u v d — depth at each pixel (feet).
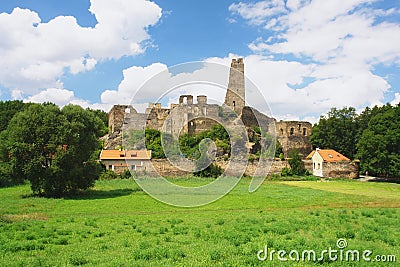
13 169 118.11
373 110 294.87
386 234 56.03
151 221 71.36
